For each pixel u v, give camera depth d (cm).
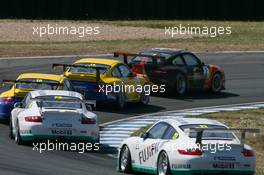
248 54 15112
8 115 8250
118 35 17250
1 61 12838
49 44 15238
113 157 6750
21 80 8538
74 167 5900
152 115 9238
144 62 10538
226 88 11675
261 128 8600
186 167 5269
